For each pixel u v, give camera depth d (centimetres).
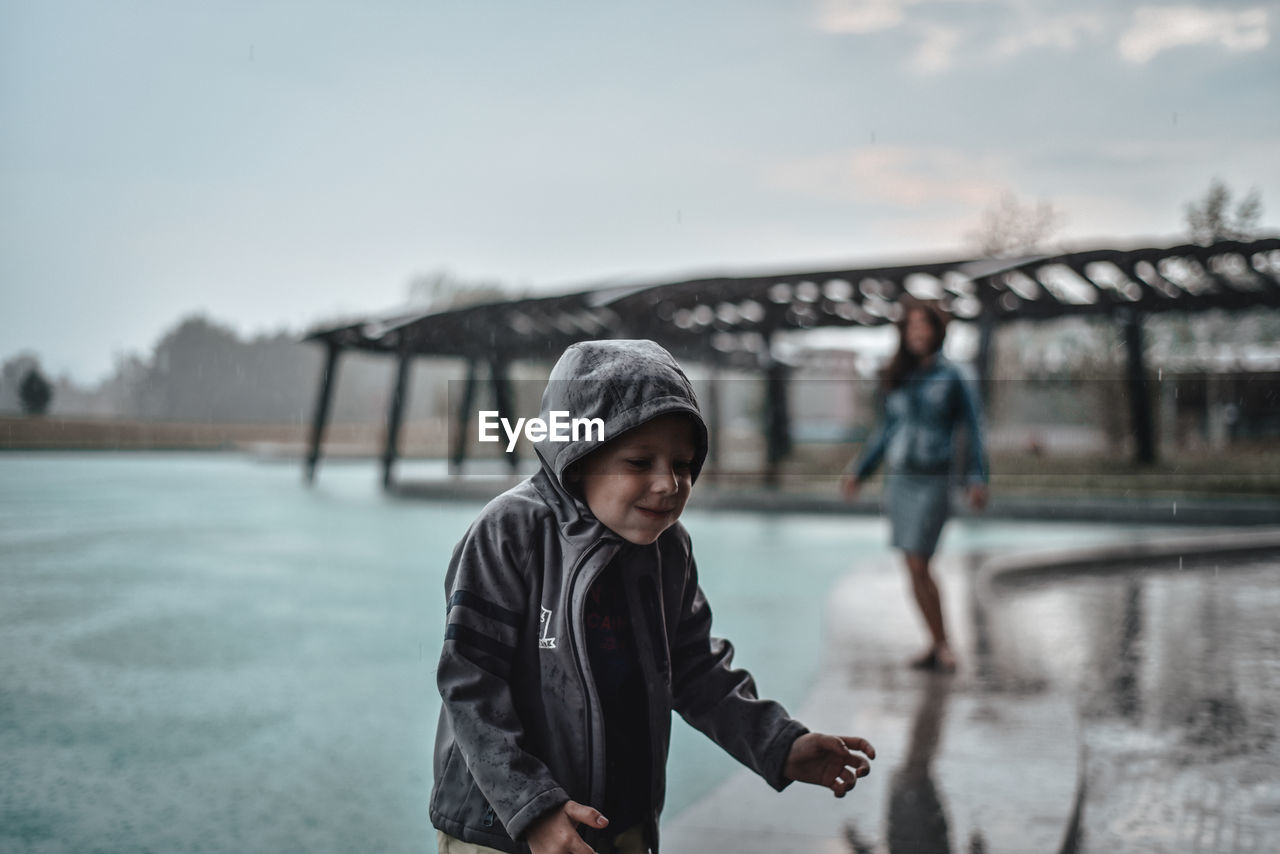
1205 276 1155
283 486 1786
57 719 359
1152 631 534
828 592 672
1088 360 1855
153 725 353
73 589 665
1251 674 433
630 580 141
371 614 578
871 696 353
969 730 309
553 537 138
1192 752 319
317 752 323
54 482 1884
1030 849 218
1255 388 1795
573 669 133
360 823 263
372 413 5338
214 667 441
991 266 1162
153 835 254
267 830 257
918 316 425
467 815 134
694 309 1487
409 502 1471
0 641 496
